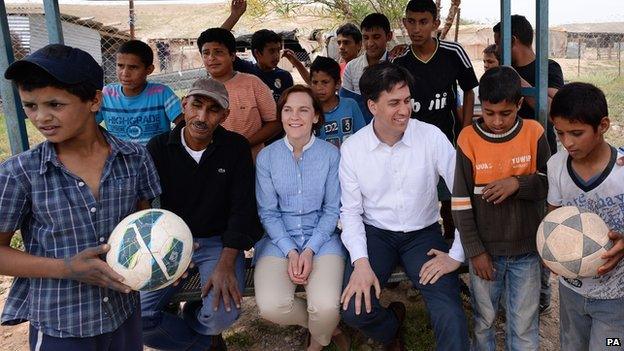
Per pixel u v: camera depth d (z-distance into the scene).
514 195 2.34
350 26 5.36
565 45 25.81
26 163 1.67
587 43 25.72
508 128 2.35
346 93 4.63
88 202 1.76
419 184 2.71
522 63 3.51
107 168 1.82
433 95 3.62
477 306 2.54
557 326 3.20
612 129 8.37
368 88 2.55
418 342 3.03
